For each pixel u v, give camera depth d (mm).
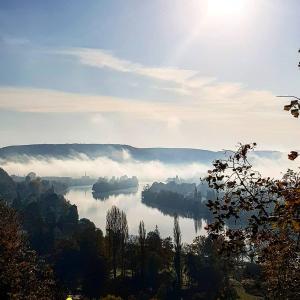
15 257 35219
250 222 12461
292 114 10766
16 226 38062
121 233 112688
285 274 17703
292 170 12578
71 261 112812
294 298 17719
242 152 12656
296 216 11445
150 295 93750
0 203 39250
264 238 13391
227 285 76375
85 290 96375
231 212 12648
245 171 12664
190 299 88812
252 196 12492
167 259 110188
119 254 114062
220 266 91125
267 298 19547
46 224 160000
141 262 101688
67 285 101438
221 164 12789
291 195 11656
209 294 86812
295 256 16453
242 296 64812
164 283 95000
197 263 96500
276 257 16875
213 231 13000
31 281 34750
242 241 13125
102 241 117000
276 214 11883
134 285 100000
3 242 34531
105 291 91750
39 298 34969
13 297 31547
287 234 13867
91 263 100000
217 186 12797
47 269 39156
